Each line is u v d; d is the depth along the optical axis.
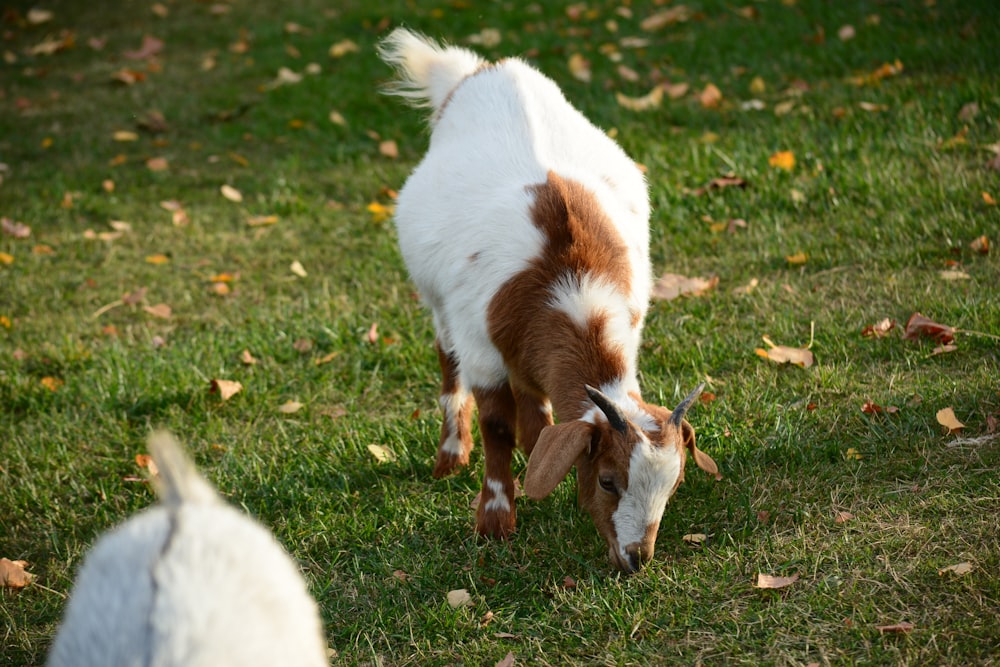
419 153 9.72
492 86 5.73
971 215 7.15
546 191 4.97
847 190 7.84
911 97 9.02
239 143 10.32
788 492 5.01
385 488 5.41
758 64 10.34
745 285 7.00
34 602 4.83
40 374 6.82
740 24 11.44
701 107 9.62
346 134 10.20
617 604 4.41
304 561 4.98
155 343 7.05
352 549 5.03
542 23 12.18
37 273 8.14
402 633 4.45
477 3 13.02
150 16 14.05
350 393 6.36
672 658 4.09
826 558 4.49
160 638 2.72
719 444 5.38
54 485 5.68
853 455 5.16
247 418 6.27
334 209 8.90
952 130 8.45
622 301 4.77
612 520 4.37
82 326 7.39
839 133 8.66
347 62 11.78
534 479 4.15
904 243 7.12
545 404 4.98
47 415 6.35
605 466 4.30
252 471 5.64
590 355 4.58
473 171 5.30
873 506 4.79
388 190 9.00
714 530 4.89
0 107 11.47
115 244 8.55
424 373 6.49
